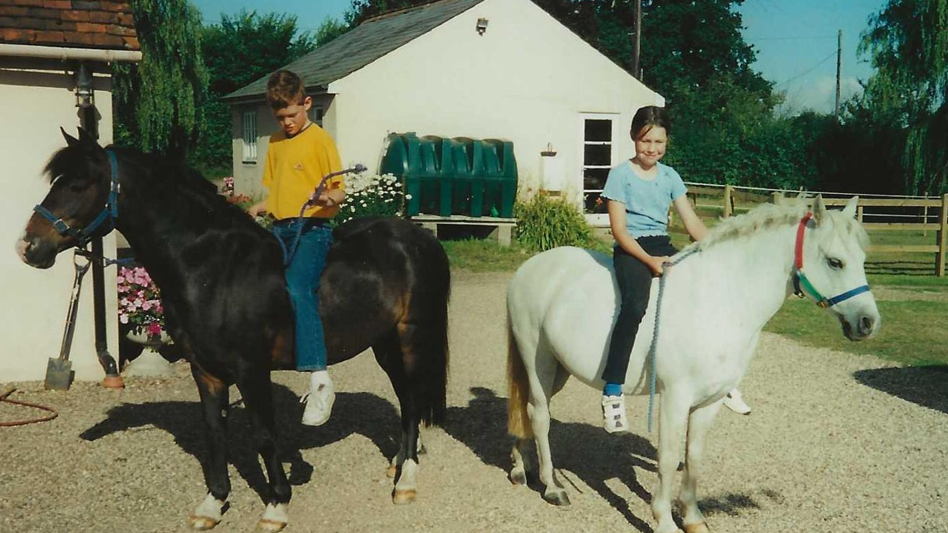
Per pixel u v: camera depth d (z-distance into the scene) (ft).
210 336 15.21
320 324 15.96
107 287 26.27
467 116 61.98
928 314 39.70
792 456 20.20
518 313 17.25
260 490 17.90
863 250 14.10
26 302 25.75
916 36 74.33
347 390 25.62
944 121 73.15
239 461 19.63
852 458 20.06
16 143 25.53
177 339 15.66
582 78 64.90
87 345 26.32
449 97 61.26
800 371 28.84
